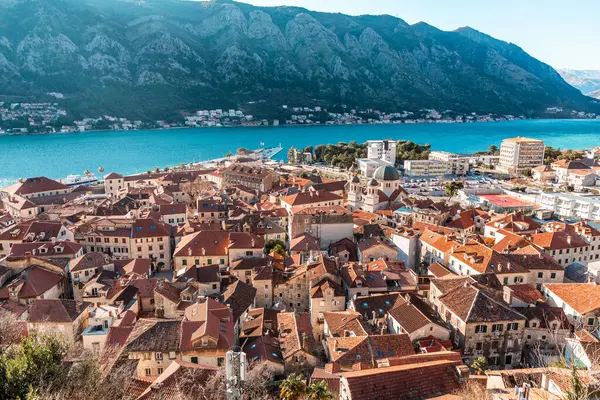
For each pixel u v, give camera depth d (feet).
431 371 197.06
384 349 268.00
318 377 238.27
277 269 441.68
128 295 362.33
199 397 193.77
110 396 178.70
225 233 488.85
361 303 340.80
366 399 182.50
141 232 524.93
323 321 353.92
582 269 432.25
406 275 404.36
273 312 361.51
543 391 167.84
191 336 263.29
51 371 155.84
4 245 490.90
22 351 159.63
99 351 276.21
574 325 317.83
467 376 198.59
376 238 522.47
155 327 271.49
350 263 423.64
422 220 636.07
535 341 301.22
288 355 288.10
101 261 442.50
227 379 150.20
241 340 310.65
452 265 440.04
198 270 406.82
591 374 165.78
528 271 393.50
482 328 290.15
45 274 407.23
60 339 182.50
